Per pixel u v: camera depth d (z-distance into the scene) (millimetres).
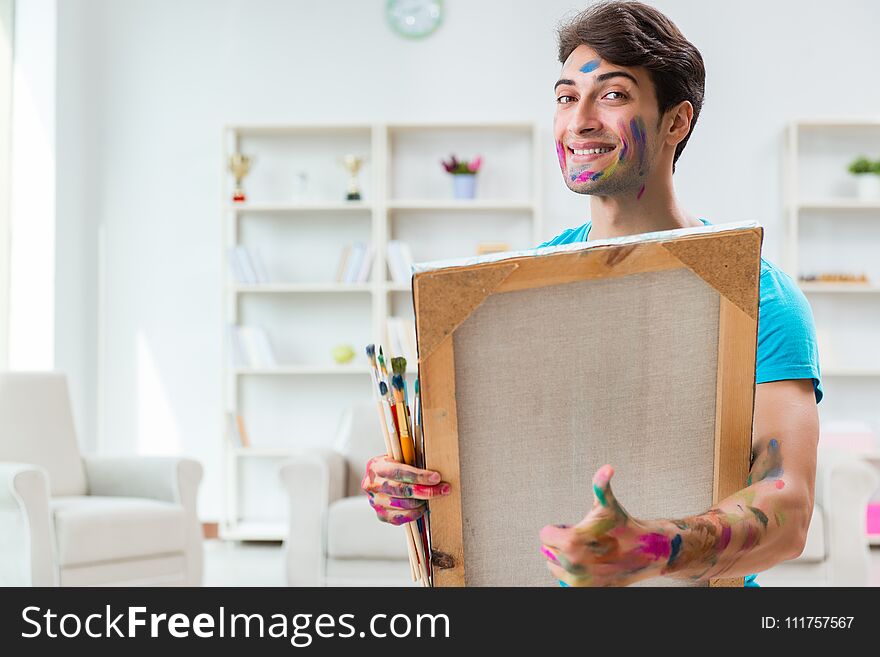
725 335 839
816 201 5500
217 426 5898
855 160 5660
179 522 3852
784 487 880
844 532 3674
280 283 5875
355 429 4352
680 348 848
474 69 5883
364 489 900
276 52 5941
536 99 5855
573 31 1095
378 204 5602
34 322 5461
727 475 861
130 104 5965
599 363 847
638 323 843
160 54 5969
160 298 5941
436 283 827
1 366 5449
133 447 5910
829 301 5723
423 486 860
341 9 5922
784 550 862
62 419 4215
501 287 829
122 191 5961
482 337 841
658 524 799
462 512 868
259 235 5895
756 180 5758
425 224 5828
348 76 5906
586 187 1087
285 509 5863
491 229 5828
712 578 860
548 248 847
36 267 5473
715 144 5777
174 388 5918
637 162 1073
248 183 5902
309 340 5879
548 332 842
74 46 5723
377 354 914
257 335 5641
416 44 5898
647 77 1068
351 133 5855
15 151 5516
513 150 5828
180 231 5938
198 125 5953
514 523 866
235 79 5945
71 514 3535
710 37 5793
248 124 5648
